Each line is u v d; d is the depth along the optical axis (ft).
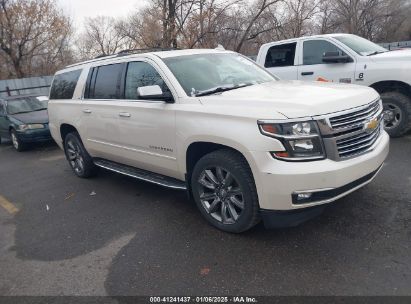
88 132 17.93
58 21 75.25
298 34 77.77
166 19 53.78
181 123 12.37
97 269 11.07
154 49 17.02
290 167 9.84
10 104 34.06
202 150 12.72
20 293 10.36
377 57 21.12
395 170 15.94
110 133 16.26
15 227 14.94
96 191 18.08
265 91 12.27
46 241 13.30
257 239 11.62
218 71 14.46
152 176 15.14
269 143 9.99
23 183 21.45
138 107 14.19
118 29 87.76
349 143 10.52
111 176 20.35
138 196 16.67
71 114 18.89
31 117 31.73
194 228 12.87
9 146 35.81
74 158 20.74
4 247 13.21
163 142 13.39
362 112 10.89
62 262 11.69
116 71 15.89
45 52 81.15
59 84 20.62
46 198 18.06
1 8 70.49
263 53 26.55
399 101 20.18
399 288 8.84
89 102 17.39
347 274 9.53
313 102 10.31
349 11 111.55
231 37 62.34
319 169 9.75
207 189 12.67
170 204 15.26
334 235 11.34
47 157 28.19
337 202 13.33
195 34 53.83
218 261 10.73
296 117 9.88
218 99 11.80
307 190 9.83
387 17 117.39
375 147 11.35
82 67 18.61
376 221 11.86
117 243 12.49
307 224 12.12
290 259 10.41
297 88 12.43
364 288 8.96
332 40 23.12
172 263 10.91
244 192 11.03
